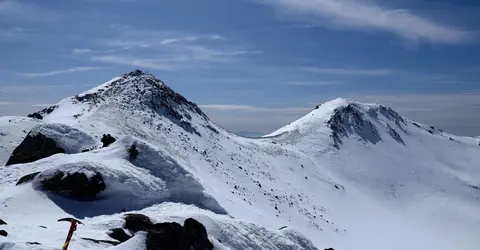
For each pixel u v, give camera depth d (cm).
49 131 3947
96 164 2916
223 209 3334
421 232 8094
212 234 2358
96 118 5656
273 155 8925
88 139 4028
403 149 12525
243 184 6144
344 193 8694
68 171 2803
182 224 2309
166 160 3338
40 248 1473
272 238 2670
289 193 7138
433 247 7412
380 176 10400
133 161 3228
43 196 2669
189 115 7838
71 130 4028
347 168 10250
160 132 6316
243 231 2520
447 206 9788
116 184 2867
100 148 3488
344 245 6003
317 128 11669
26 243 1494
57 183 2744
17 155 3878
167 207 2877
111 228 2184
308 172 8850
